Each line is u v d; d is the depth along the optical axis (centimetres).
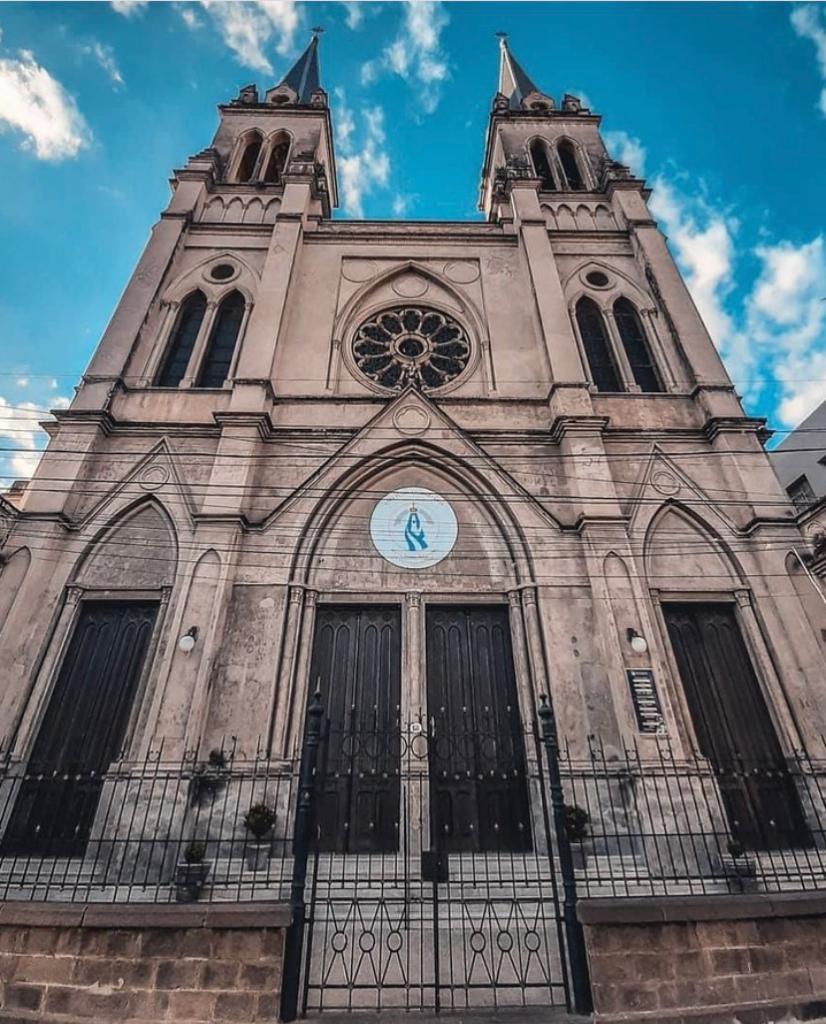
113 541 1345
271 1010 609
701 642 1282
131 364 1631
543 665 1192
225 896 865
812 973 670
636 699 1114
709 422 1530
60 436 1441
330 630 1276
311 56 3189
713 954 659
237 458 1405
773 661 1231
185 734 1051
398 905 841
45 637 1204
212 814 991
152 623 1262
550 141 2523
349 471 1427
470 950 734
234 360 1692
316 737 759
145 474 1430
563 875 690
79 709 1168
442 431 1485
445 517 1404
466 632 1286
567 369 1616
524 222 1991
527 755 1108
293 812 1030
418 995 654
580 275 1944
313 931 741
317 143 2428
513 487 1405
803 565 1309
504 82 3288
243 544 1309
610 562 1283
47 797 1082
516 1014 607
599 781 1069
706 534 1402
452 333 1842
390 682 1221
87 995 625
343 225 2078
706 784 1043
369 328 1842
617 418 1589
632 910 666
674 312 1795
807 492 2775
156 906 668
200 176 2156
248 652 1181
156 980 627
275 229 1942
